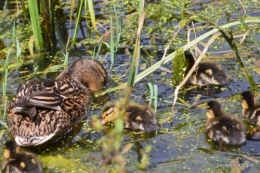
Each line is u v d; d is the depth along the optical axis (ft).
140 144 38.99
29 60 51.37
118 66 49.37
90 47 52.85
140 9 39.99
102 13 57.88
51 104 39.65
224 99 43.78
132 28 54.85
